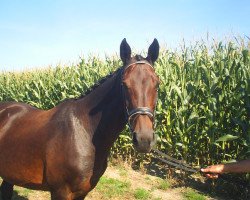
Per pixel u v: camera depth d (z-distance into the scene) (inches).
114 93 120.6
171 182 256.4
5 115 147.9
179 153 269.6
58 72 417.1
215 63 272.4
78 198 130.1
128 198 223.1
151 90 106.7
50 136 124.0
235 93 240.1
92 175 121.6
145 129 102.5
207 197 229.0
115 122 121.3
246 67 245.0
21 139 133.1
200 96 265.6
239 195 234.1
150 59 119.0
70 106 129.4
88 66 376.5
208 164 263.4
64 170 119.0
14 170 134.0
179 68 285.7
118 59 371.2
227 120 249.9
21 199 214.4
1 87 490.9
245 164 104.7
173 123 277.3
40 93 399.9
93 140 121.2
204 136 264.5
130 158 306.5
